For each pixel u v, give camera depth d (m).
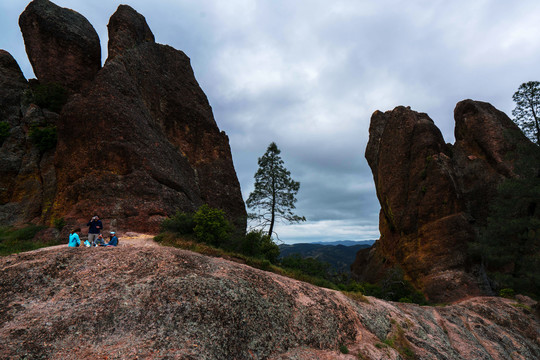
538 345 21.20
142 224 22.73
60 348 6.32
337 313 12.34
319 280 20.91
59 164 26.33
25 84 35.25
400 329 14.81
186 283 8.64
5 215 26.53
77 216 22.53
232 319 8.26
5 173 28.61
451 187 37.84
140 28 37.91
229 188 38.66
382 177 47.84
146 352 6.39
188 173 34.06
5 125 30.50
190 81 42.31
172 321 7.39
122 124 26.64
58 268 9.11
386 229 48.56
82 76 35.91
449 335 17.75
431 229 37.19
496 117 44.56
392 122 48.94
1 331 6.51
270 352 8.38
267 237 24.50
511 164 38.75
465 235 34.78
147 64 35.94
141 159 26.12
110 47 33.62
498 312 23.92
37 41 33.81
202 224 21.83
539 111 38.25
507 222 30.89
